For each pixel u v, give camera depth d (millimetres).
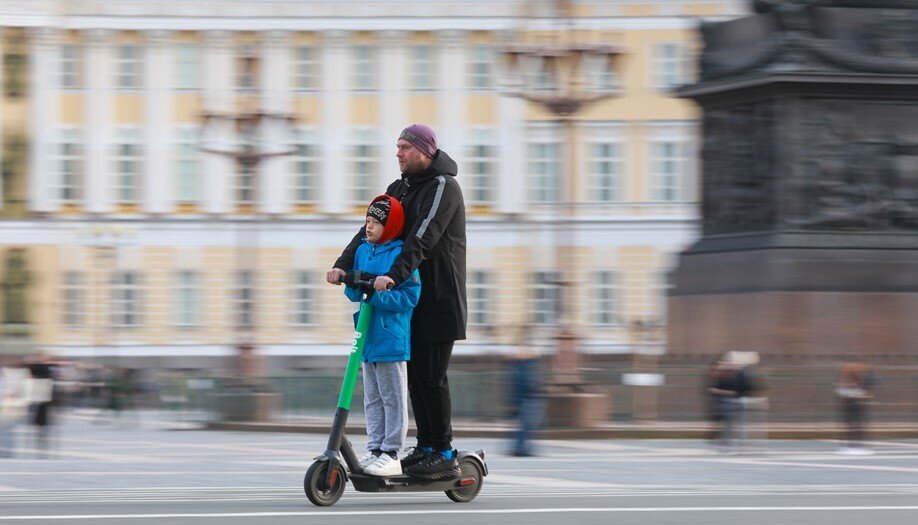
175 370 172000
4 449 63594
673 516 22516
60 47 182875
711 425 67750
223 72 182750
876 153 74438
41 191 182250
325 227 182375
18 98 182375
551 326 181000
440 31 182875
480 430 75938
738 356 64188
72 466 48875
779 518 22422
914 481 37062
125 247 182125
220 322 182125
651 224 181500
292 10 182375
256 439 77125
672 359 76125
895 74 73812
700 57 78438
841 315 73250
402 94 183375
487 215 182625
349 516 22141
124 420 116000
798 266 73500
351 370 24375
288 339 182000
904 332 73312
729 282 76125
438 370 24875
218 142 182250
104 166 182625
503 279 182000
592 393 75688
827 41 74438
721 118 77688
